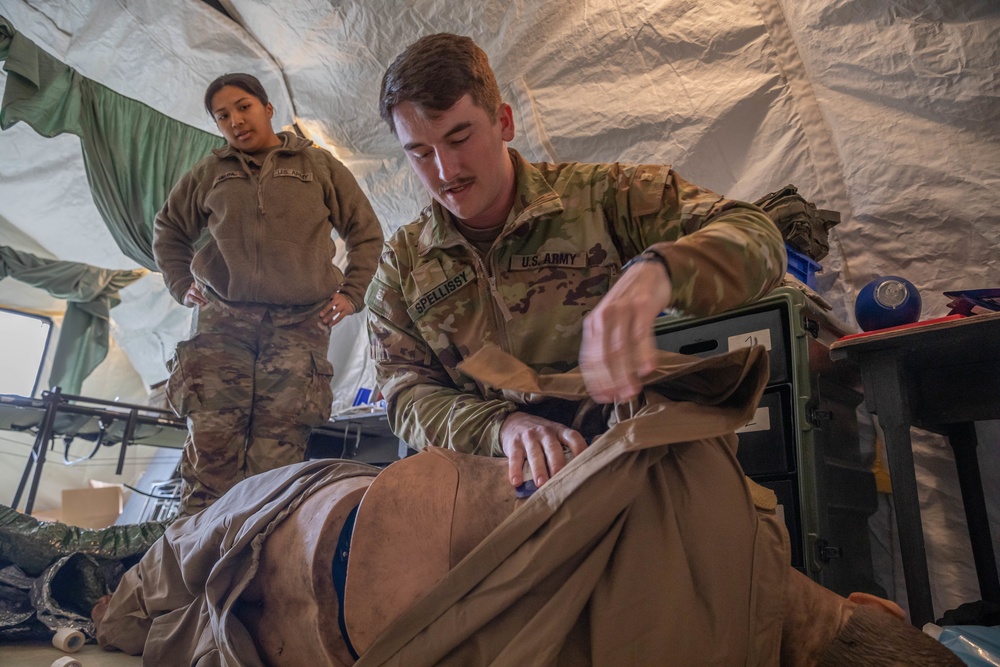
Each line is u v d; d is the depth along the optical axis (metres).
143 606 1.60
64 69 3.35
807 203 2.02
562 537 0.78
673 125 2.54
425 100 1.08
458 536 0.91
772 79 2.38
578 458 0.81
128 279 4.99
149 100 3.55
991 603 1.60
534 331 1.21
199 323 2.24
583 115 2.69
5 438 5.48
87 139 3.43
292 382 2.23
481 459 0.98
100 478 5.70
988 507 1.92
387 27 2.97
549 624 0.76
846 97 2.25
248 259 2.22
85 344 5.12
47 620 1.79
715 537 0.83
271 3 3.11
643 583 0.78
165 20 3.29
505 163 1.21
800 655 0.85
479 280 1.25
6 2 3.29
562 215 1.23
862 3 2.18
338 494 1.02
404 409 1.27
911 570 1.46
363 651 0.88
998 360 1.71
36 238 4.63
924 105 2.11
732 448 0.97
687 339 1.75
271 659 1.05
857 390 1.88
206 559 1.25
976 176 2.03
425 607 0.83
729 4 2.42
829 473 1.65
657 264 0.76
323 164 2.45
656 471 0.84
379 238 2.53
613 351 0.66
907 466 1.50
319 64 3.22
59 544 2.05
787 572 0.88
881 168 2.18
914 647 0.82
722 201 1.08
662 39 2.54
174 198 2.42
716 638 0.80
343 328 3.81
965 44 2.04
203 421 2.13
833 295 2.24
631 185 1.21
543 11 2.68
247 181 2.30
